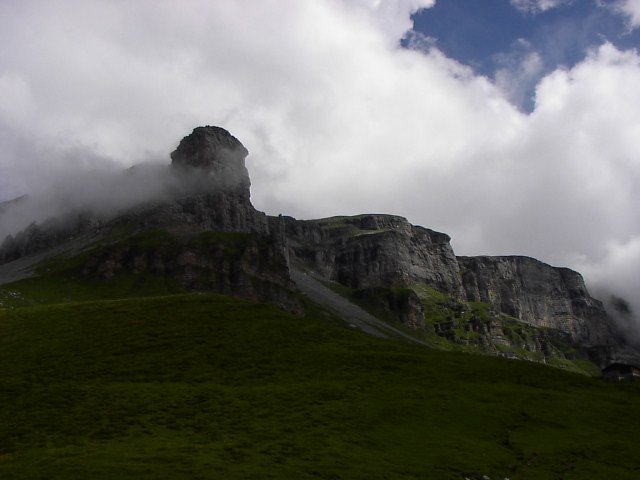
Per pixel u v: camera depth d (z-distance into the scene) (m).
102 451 67.94
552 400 104.00
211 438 75.75
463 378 113.38
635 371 162.25
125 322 131.38
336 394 97.69
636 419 98.69
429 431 83.75
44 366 104.38
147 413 85.12
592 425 93.94
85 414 83.56
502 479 68.94
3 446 72.00
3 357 107.56
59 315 133.62
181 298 150.38
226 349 119.38
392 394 99.56
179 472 60.22
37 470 60.31
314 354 121.06
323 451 71.81
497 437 84.62
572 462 77.31
